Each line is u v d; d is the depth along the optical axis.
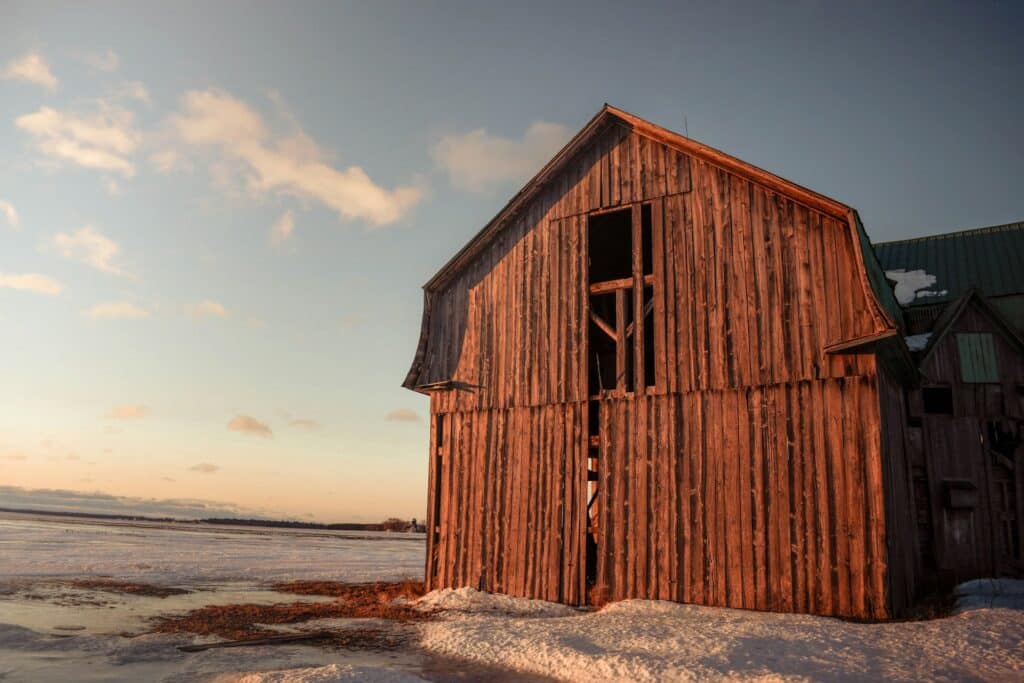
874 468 12.76
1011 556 16.47
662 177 16.39
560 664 9.59
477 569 17.06
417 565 31.08
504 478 17.19
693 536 14.29
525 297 17.91
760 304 14.56
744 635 10.53
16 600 16.11
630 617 12.83
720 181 15.62
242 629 12.85
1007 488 16.91
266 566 28.45
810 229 14.36
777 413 13.91
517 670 9.59
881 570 12.31
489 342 18.27
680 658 9.34
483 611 15.22
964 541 16.70
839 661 9.02
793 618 12.12
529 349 17.52
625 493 15.30
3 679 8.74
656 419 15.28
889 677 8.27
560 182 17.98
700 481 14.46
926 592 16.47
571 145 17.56
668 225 16.05
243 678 8.73
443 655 10.70
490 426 17.75
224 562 29.83
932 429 17.56
